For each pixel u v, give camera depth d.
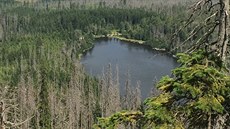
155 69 176.00
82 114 107.25
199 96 11.70
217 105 11.29
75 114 105.62
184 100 12.17
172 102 12.10
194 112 12.35
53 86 136.00
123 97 137.88
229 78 11.72
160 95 12.41
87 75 160.25
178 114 11.92
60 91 138.12
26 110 90.62
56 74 166.50
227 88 11.59
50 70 169.62
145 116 11.91
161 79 12.59
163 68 175.62
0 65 190.88
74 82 142.38
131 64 191.88
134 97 116.50
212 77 11.43
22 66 176.50
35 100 100.81
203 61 12.35
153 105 12.00
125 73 175.75
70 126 95.50
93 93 140.25
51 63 191.25
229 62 13.22
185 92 11.67
